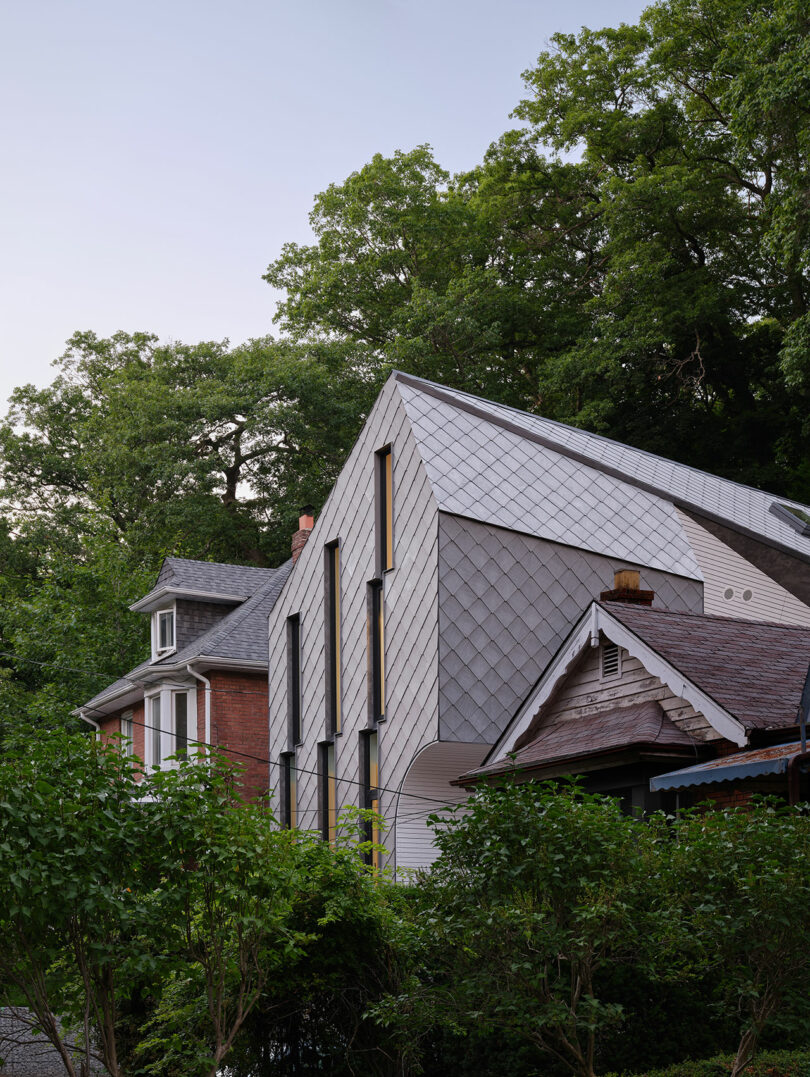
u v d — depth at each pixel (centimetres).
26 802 843
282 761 2609
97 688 3847
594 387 4500
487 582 2194
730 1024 1121
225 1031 1145
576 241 5100
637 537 2400
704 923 927
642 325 4269
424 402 2372
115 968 918
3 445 5481
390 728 2241
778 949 917
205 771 950
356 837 2258
